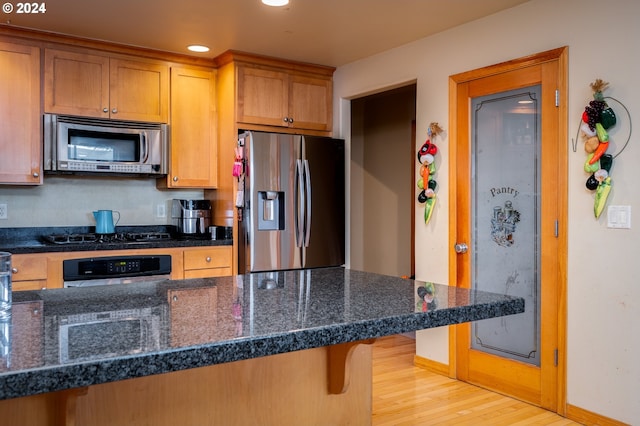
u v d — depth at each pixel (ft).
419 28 11.67
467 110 11.39
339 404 5.68
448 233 11.78
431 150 11.95
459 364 11.75
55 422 3.95
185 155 13.65
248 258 13.03
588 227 9.27
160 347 3.13
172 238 13.56
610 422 8.94
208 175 14.01
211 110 14.05
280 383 5.20
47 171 12.11
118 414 4.29
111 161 12.54
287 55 13.69
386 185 18.40
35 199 12.76
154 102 13.17
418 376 12.02
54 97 11.91
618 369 8.86
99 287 5.62
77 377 2.82
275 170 13.38
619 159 8.82
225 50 13.25
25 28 11.50
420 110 12.46
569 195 9.55
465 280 11.43
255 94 13.67
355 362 5.84
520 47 10.33
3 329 3.61
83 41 12.18
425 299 4.77
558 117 9.69
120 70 12.72
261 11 10.60
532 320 10.24
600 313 9.11
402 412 9.87
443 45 11.88
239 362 4.93
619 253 8.83
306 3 10.20
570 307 9.55
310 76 14.67
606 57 8.98
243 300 4.77
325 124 14.96
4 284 4.19
